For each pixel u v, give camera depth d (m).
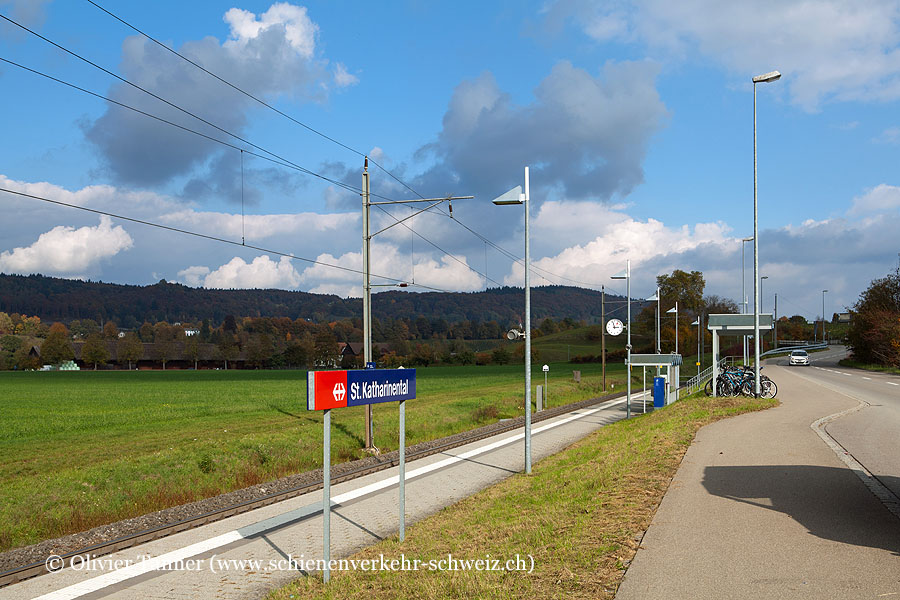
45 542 11.23
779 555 7.21
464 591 6.96
